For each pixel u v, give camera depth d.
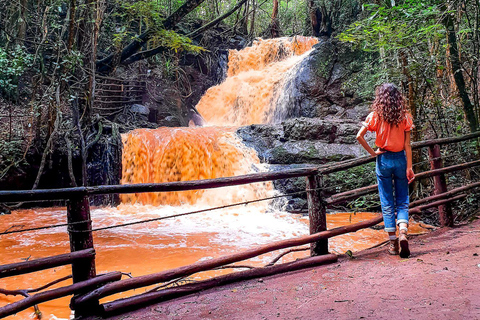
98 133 11.76
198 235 7.41
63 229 8.03
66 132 10.87
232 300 2.95
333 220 8.53
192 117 18.17
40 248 6.48
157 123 15.78
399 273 3.26
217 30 20.48
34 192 2.65
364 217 8.84
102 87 14.62
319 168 4.10
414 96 7.70
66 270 5.31
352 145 11.08
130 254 6.07
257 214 9.56
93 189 2.92
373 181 9.37
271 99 15.92
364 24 7.69
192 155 11.41
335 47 13.93
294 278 3.43
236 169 11.04
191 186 3.30
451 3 6.91
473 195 7.34
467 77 8.31
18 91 12.41
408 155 3.81
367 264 3.67
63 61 10.22
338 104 13.31
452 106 8.04
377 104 3.76
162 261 5.69
